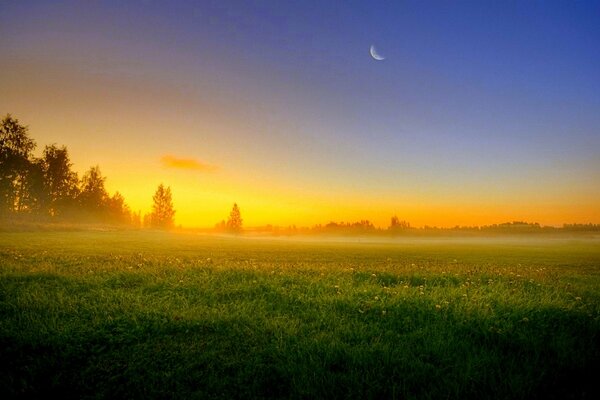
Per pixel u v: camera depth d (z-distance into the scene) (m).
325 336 5.03
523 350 4.74
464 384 3.73
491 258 28.08
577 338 5.12
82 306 6.29
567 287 9.95
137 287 8.00
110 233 56.31
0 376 3.82
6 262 11.69
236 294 7.56
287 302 6.99
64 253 17.83
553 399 3.56
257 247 37.84
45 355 4.32
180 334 5.08
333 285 8.65
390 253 32.47
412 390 3.68
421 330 5.36
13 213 66.44
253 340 4.87
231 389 3.67
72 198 80.06
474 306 6.46
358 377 3.86
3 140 64.62
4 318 5.46
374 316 6.12
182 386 3.69
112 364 4.17
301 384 3.67
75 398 3.50
